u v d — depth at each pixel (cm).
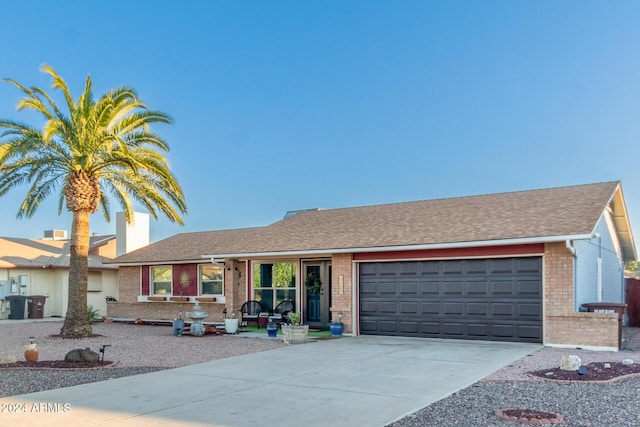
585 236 1289
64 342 1577
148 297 2423
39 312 2539
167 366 1109
